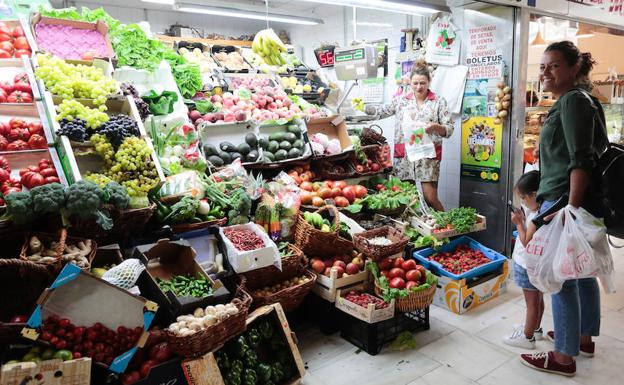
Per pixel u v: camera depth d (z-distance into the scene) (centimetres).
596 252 229
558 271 231
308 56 1106
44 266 193
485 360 277
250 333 249
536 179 260
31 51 311
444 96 471
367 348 288
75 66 302
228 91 451
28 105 266
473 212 393
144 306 203
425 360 278
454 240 388
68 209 212
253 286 277
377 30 896
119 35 371
